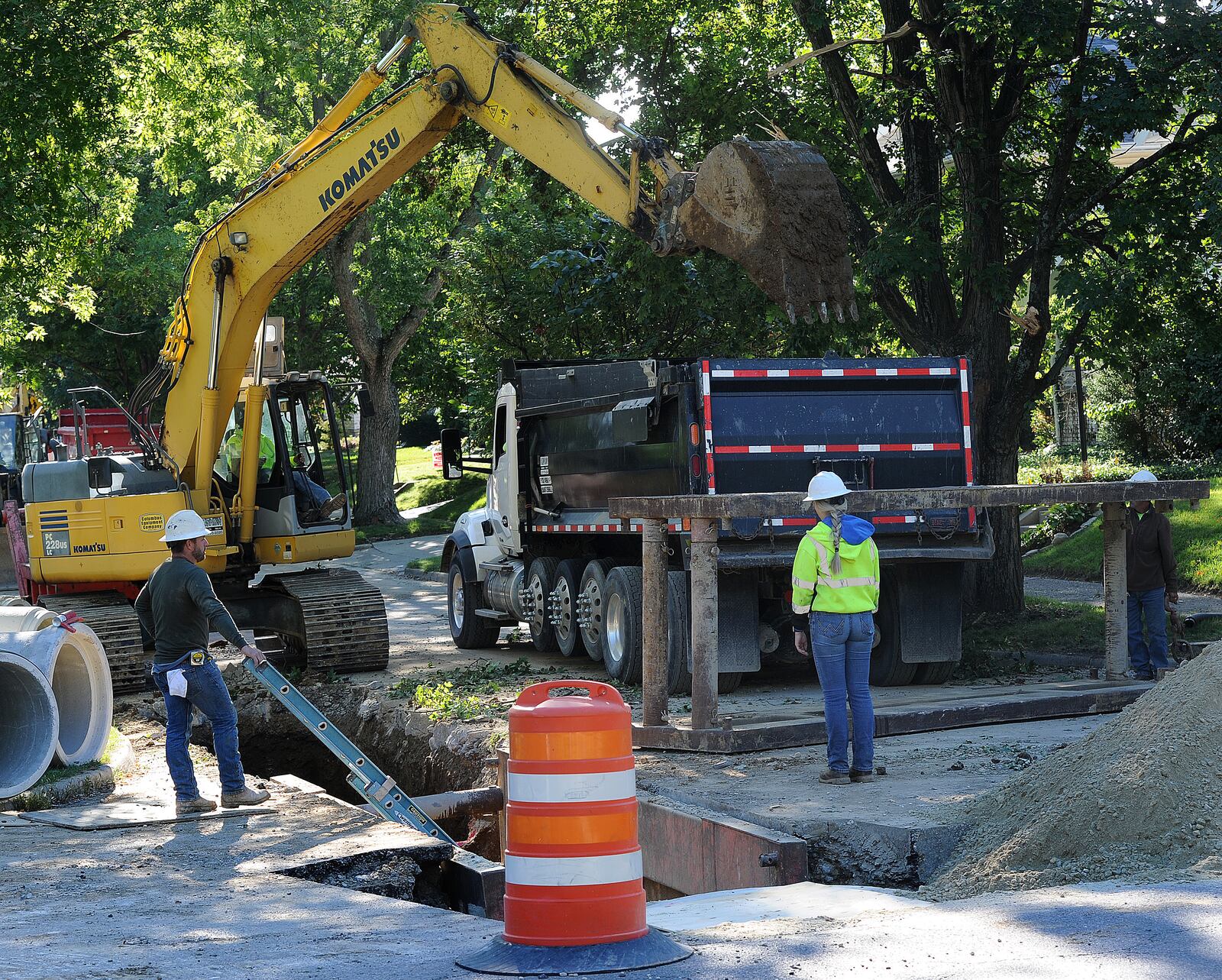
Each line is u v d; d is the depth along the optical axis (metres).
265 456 15.87
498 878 6.96
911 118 16.16
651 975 4.55
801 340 19.64
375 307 37.34
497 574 16.94
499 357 26.09
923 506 10.30
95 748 9.82
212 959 4.98
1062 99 14.54
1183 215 14.59
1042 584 21.67
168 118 25.08
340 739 8.17
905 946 4.73
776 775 8.83
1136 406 29.52
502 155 23.28
